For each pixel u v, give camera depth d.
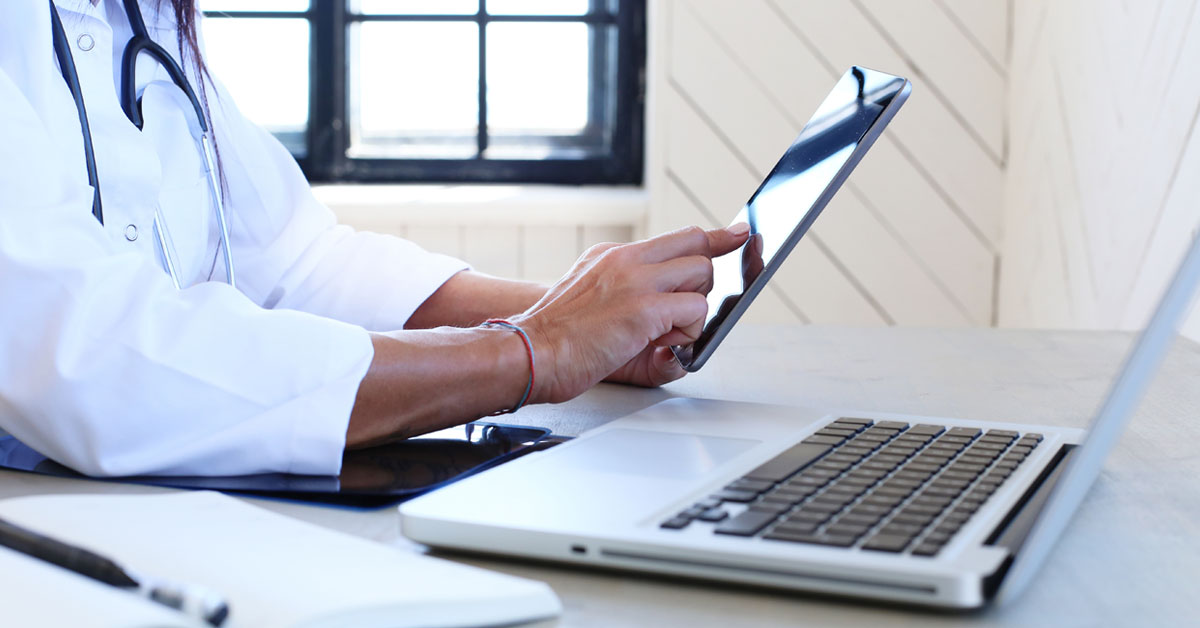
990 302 2.04
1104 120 1.56
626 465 0.53
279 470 0.58
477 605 0.36
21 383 0.55
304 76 2.22
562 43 2.23
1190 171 1.24
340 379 0.60
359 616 0.33
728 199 2.02
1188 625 0.38
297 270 0.95
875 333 1.16
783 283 2.05
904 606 0.39
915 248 2.03
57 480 0.57
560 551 0.43
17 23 0.66
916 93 2.00
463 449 0.64
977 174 2.01
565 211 2.05
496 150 2.26
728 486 0.48
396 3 2.22
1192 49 1.26
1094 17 1.61
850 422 0.64
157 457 0.56
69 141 0.69
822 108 0.83
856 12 1.98
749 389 0.85
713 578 0.41
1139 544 0.47
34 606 0.28
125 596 0.29
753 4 1.99
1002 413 0.76
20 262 0.56
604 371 0.70
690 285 0.75
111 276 0.58
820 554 0.39
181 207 0.84
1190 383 0.86
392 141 2.26
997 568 0.38
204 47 0.98
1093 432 0.39
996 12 1.97
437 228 2.08
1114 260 1.50
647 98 2.20
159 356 0.56
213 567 0.37
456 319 0.93
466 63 2.24
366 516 0.52
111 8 0.84
